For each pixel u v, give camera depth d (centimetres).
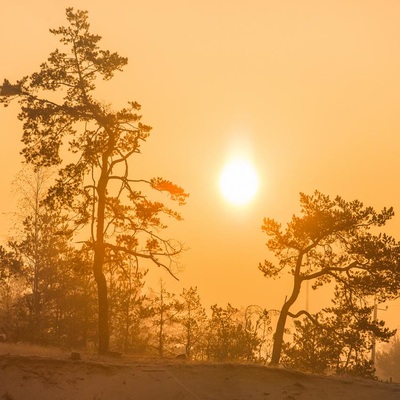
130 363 4247
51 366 3872
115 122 5138
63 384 3756
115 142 5147
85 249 5472
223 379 4034
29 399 3584
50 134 5194
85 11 5259
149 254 5362
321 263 6162
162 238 5388
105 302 5128
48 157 5209
